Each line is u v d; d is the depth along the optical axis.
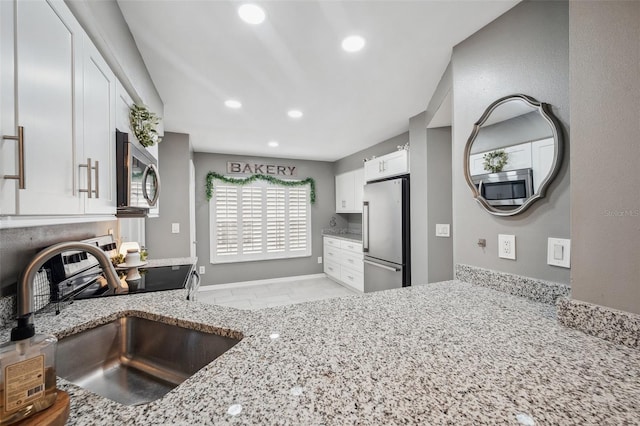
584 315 0.87
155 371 1.07
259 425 0.49
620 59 0.81
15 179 0.69
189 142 3.57
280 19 1.44
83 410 0.54
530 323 0.94
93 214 1.13
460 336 0.85
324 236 5.36
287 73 2.01
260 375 0.64
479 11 1.39
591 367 0.68
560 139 1.14
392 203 3.18
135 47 1.62
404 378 0.63
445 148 2.80
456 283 1.50
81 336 1.02
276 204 5.06
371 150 4.29
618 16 0.81
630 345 0.77
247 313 1.06
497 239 1.39
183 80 2.09
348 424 0.49
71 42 0.96
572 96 0.93
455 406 0.54
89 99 1.09
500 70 1.41
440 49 1.73
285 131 3.48
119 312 1.14
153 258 3.37
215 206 4.66
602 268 0.85
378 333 0.87
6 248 1.02
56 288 1.24
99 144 1.18
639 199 0.77
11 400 0.50
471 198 1.54
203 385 0.60
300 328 0.91
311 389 0.59
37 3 0.78
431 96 2.46
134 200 1.47
